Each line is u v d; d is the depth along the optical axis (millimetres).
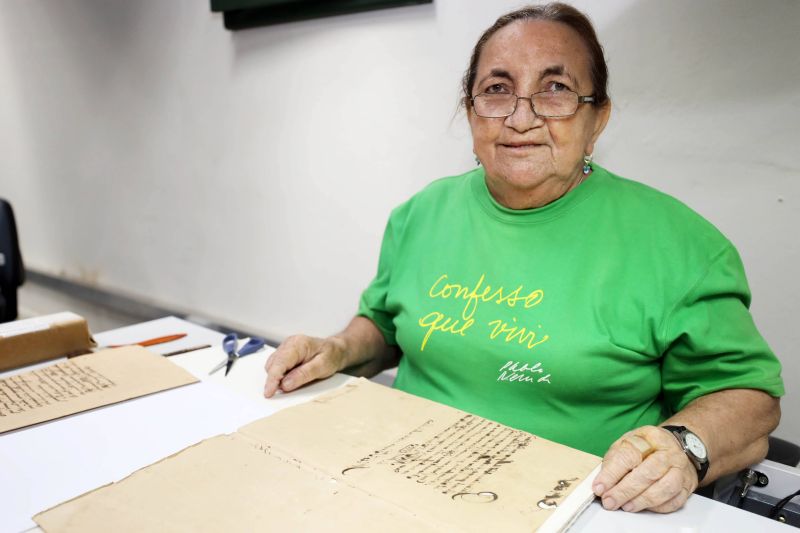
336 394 692
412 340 889
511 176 808
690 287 739
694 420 635
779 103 936
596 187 848
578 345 752
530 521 447
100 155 2324
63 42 2299
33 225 2830
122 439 591
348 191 1556
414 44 1330
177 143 1998
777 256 981
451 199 963
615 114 1101
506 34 798
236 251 1923
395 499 471
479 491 486
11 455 557
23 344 803
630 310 758
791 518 623
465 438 583
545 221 839
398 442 574
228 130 1818
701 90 1004
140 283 2354
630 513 500
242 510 455
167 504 463
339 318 1682
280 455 542
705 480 599
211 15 1741
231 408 672
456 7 1242
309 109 1583
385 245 1061
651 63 1045
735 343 710
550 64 766
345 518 446
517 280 824
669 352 768
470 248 887
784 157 946
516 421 799
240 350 854
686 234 779
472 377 824
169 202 2107
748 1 933
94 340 956
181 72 1896
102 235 2457
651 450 526
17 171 2803
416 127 1377
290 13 1510
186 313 2156
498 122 794
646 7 1028
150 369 775
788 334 994
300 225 1702
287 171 1689
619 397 785
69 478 519
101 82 2201
